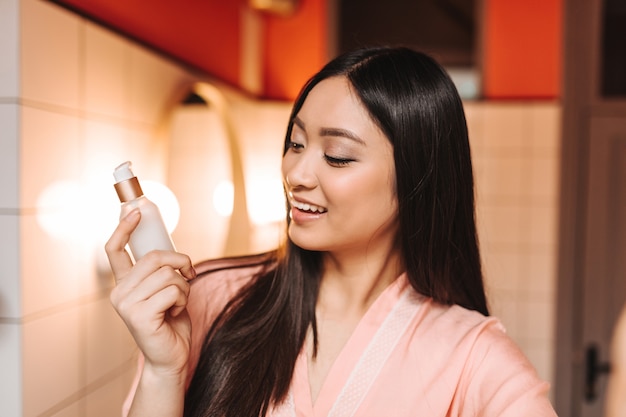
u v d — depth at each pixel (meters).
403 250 0.80
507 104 2.52
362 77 0.71
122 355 1.45
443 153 0.76
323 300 0.82
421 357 0.76
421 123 0.73
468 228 0.82
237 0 2.38
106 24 1.36
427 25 2.63
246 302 0.83
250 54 2.55
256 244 2.46
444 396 0.74
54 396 1.17
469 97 2.57
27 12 1.07
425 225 0.77
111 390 1.40
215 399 0.76
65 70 1.20
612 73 2.48
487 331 0.77
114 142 1.41
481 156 2.54
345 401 0.75
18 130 1.05
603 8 2.47
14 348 1.06
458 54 2.60
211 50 2.12
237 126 2.18
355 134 0.70
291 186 0.73
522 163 2.52
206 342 0.82
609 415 2.46
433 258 0.79
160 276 0.65
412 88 0.73
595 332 2.48
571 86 2.49
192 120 1.86
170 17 1.78
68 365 1.22
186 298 0.68
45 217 1.13
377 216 0.73
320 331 0.81
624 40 2.46
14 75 1.05
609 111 2.46
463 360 0.75
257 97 2.64
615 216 2.46
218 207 2.04
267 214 2.57
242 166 2.19
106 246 0.68
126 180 0.71
